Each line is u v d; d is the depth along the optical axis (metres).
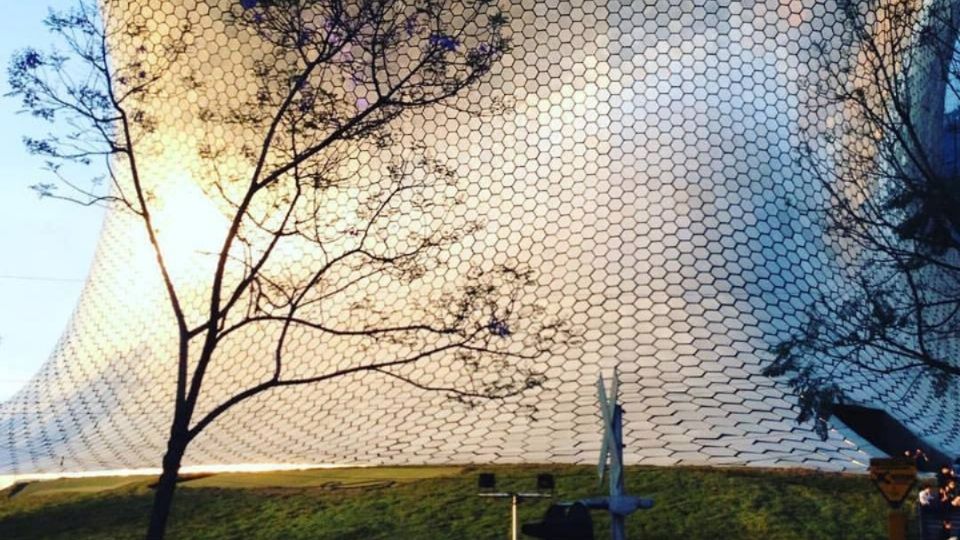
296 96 18.47
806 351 17.89
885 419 23.64
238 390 28.45
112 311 34.00
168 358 30.97
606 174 27.22
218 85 28.67
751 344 24.42
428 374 25.80
